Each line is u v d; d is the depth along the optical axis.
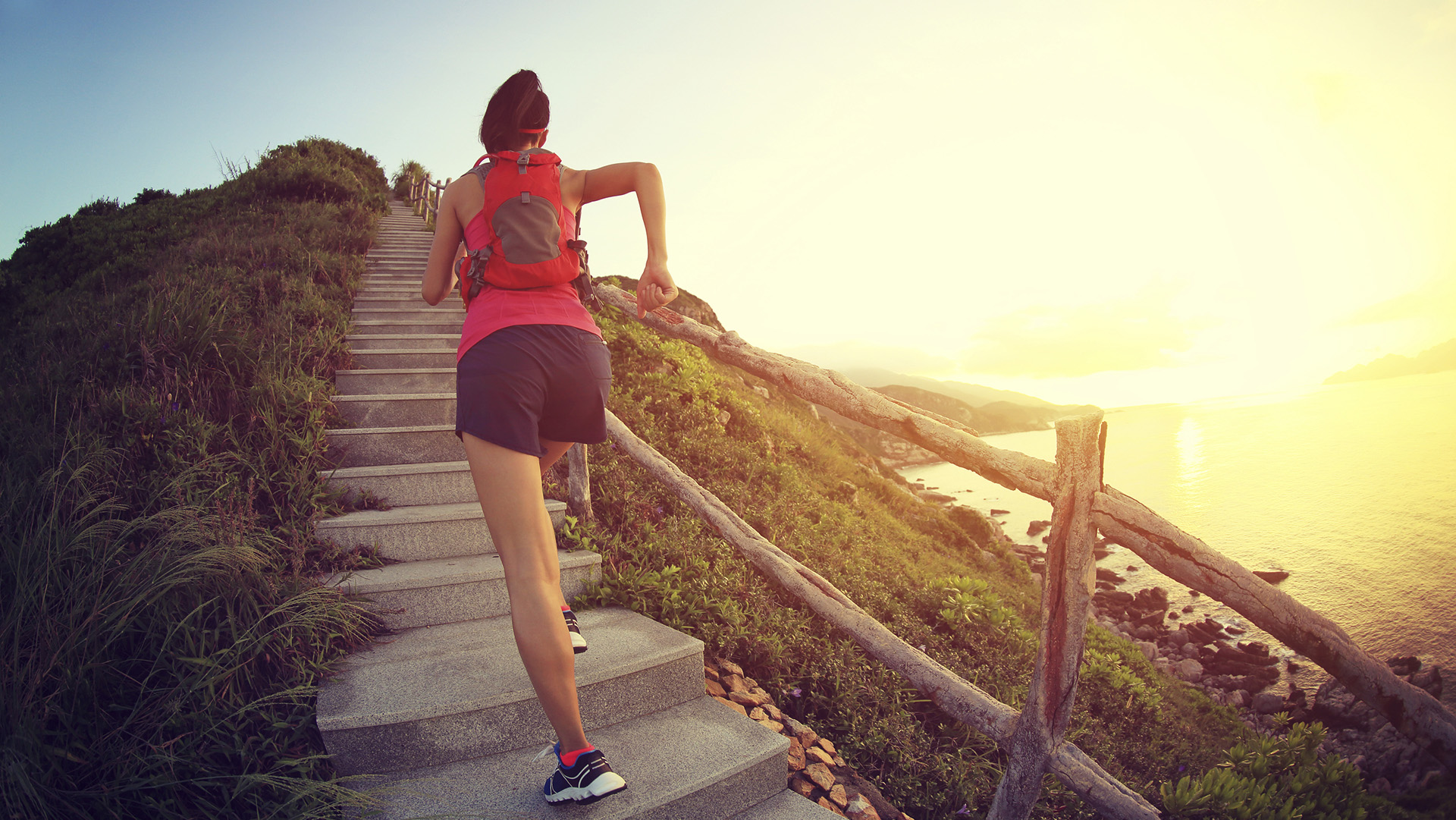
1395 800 2.76
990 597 5.09
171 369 3.22
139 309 4.38
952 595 5.12
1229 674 13.88
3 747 1.43
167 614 1.85
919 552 8.07
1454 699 13.15
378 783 1.74
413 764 1.81
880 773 2.72
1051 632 1.41
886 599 4.72
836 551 5.35
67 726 1.60
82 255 9.69
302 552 2.35
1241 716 10.72
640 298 1.66
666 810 1.68
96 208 14.01
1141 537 1.29
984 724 1.58
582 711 2.01
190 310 3.63
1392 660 15.69
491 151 1.71
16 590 1.76
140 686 1.79
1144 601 18.81
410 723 1.80
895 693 3.16
